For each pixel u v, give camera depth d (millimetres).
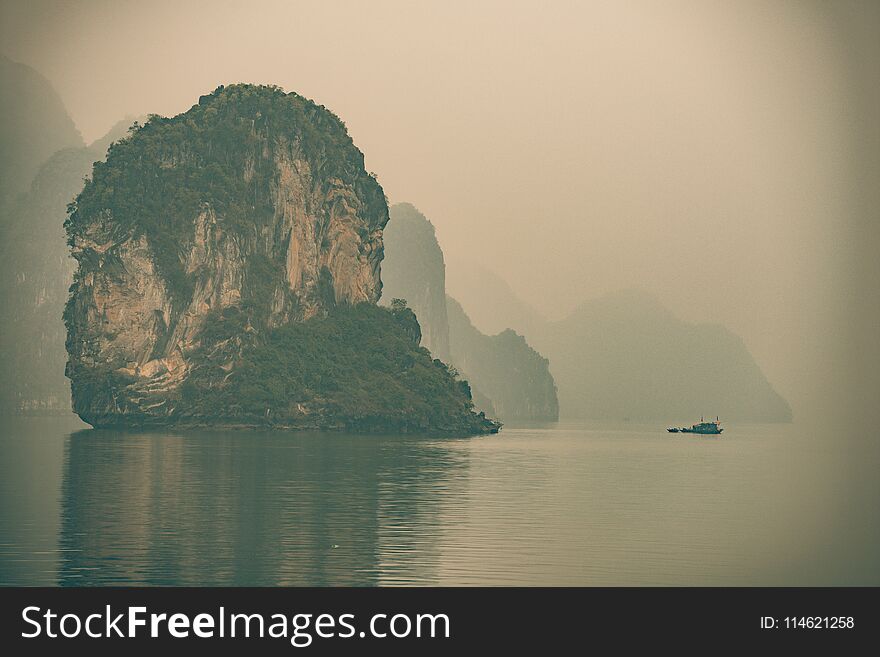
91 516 67000
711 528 67500
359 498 78812
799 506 80438
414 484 90250
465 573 52500
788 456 144500
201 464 105750
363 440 165125
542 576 52219
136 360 185750
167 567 52344
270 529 63156
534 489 88625
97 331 185250
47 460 107938
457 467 111062
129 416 182750
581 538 62344
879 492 93062
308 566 53094
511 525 66625
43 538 58969
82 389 182875
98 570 51500
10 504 71938
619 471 110938
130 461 107812
